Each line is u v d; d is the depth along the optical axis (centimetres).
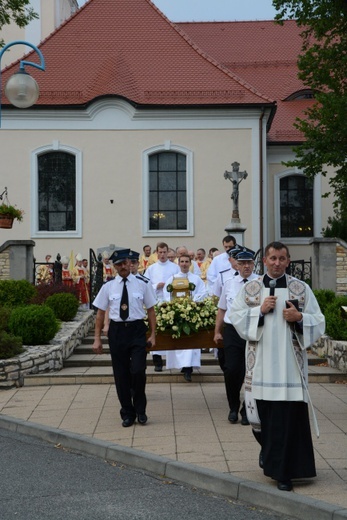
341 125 2088
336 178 2231
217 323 970
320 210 3017
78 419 954
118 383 918
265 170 2673
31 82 1411
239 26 3628
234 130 2653
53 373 1241
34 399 1093
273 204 3023
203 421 936
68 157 2670
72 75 2758
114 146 2647
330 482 670
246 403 689
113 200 2642
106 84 2703
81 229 2639
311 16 2150
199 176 2652
